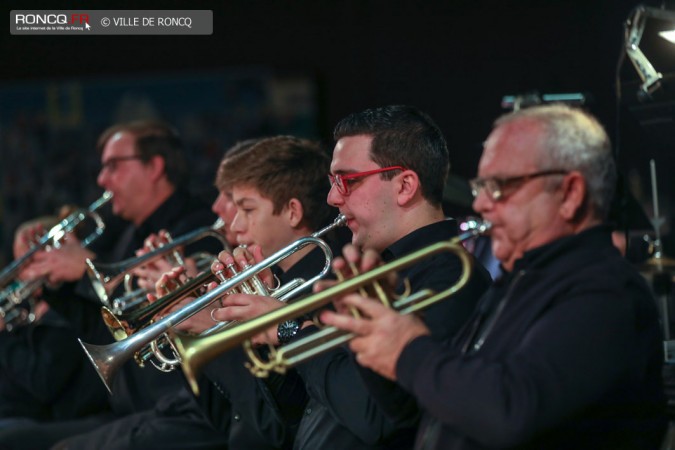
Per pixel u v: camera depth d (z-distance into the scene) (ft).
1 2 33.17
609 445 10.28
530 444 10.19
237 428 16.30
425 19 29.91
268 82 31.91
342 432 13.20
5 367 22.54
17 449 20.66
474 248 20.21
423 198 13.93
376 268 10.05
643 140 20.75
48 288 21.03
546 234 10.46
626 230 16.12
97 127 33.30
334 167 14.06
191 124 32.53
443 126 29.76
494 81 29.12
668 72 15.03
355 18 30.86
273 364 10.19
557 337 9.75
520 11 28.66
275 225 16.33
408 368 9.83
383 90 30.55
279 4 31.65
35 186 33.81
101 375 14.16
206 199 24.04
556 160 10.37
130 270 19.42
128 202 23.86
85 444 18.85
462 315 12.66
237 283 14.26
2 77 33.73
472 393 9.56
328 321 9.97
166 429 18.48
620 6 27.22
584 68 27.81
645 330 10.37
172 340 14.93
